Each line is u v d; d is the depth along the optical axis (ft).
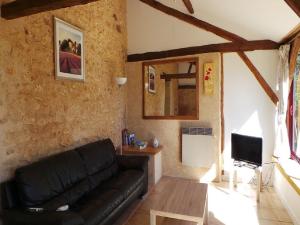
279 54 12.30
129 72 15.61
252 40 13.15
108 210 7.80
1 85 7.16
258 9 10.12
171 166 14.74
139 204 10.81
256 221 9.36
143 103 15.31
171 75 14.69
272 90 13.06
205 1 11.40
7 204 6.86
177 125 14.58
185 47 14.26
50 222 5.74
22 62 7.88
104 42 12.91
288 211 9.93
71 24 10.19
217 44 13.64
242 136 12.03
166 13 14.56
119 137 14.74
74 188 8.60
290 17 9.43
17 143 7.75
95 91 12.14
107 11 13.15
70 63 10.14
